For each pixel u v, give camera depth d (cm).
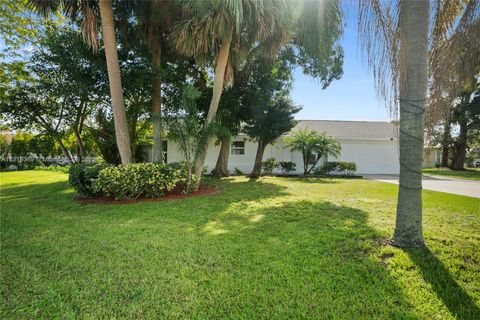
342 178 1384
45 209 600
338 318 216
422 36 331
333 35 471
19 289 260
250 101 1172
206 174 1479
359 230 429
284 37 832
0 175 1452
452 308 229
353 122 2023
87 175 704
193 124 779
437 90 363
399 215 356
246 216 534
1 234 422
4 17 1102
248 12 759
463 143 2134
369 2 336
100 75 949
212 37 800
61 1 784
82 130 1453
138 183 693
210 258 329
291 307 231
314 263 314
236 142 1673
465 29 343
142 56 961
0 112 1134
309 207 615
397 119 351
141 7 880
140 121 1291
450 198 757
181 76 1120
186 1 767
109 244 377
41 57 1023
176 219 511
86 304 236
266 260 323
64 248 362
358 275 284
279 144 1683
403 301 238
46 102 1186
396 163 1744
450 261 310
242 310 228
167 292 254
